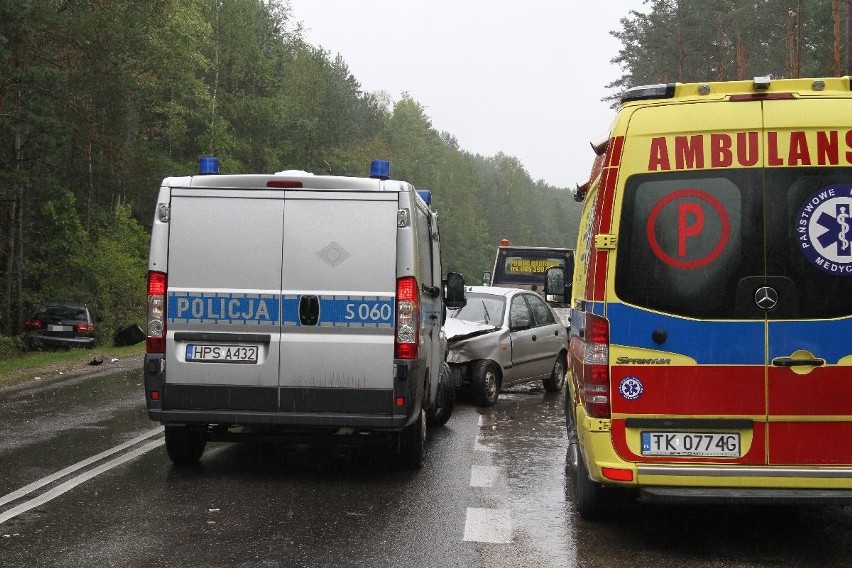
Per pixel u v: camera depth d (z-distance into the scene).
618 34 52.84
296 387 8.27
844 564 6.14
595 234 6.35
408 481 8.61
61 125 28.14
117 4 31.39
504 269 28.14
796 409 6.07
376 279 8.30
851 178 6.09
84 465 9.06
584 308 6.88
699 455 6.15
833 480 6.02
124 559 6.00
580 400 6.80
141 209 45.09
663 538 6.73
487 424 12.40
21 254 32.72
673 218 6.22
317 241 8.33
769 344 6.10
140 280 38.75
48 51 29.12
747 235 6.14
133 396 14.89
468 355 14.14
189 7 48.97
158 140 51.59
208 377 8.31
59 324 28.45
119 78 30.59
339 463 9.50
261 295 8.31
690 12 47.97
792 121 6.14
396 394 8.23
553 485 8.48
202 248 8.38
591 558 6.20
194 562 5.96
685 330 6.16
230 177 8.42
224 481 8.48
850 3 26.66
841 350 6.07
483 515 7.31
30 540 6.43
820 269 6.10
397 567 5.92
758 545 6.59
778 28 42.16
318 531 6.77
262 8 66.19
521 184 167.38
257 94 62.22
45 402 14.05
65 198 35.91
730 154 6.18
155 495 7.86
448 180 124.62
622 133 6.31
